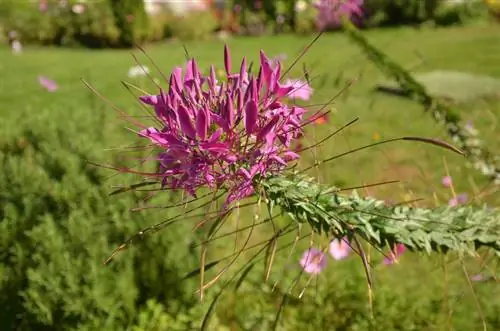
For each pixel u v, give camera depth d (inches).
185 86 39.8
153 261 100.4
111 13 498.6
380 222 41.5
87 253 97.7
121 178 103.9
